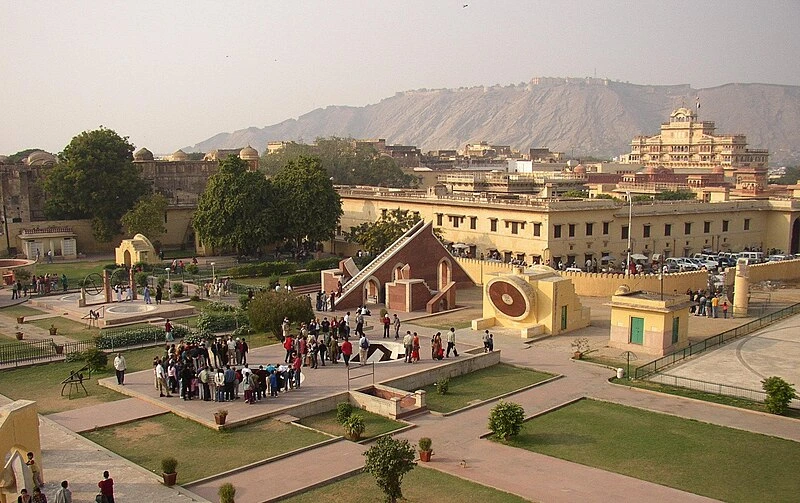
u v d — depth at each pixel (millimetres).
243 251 95688
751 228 99625
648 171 156000
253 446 32438
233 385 38250
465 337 55125
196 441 33031
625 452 32781
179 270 83938
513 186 134250
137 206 103062
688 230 93312
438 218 96688
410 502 27266
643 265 87062
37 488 25000
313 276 78312
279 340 52406
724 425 36344
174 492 27453
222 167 93438
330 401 38594
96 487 27766
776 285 78562
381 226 90375
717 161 197375
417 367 44562
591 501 27625
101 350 47625
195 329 55750
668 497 28062
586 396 41250
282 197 95562
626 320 52031
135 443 32812
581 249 83812
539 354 50844
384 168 167250
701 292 67875
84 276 82500
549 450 33031
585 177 148625
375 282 68750
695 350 51094
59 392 40469
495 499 27609
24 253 97500
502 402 35531
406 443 26750
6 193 104125
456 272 77312
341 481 29078
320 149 176000
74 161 103000
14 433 26875
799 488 28938
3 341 52250
